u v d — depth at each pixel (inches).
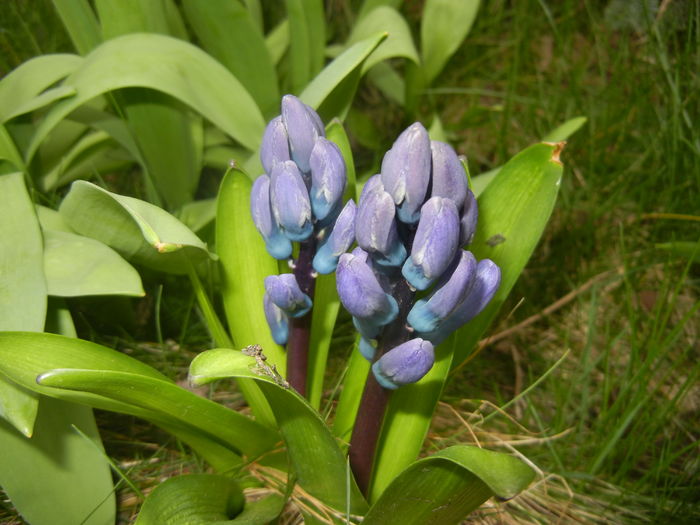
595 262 14.8
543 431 11.2
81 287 8.0
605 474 11.1
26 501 7.9
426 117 18.2
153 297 12.5
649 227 15.1
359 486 7.9
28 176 10.5
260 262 9.0
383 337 6.9
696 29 15.0
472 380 12.5
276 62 15.0
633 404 10.9
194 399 7.2
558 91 17.7
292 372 8.3
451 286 6.2
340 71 9.7
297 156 7.0
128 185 15.2
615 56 17.9
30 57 16.5
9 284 7.9
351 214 6.8
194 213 12.2
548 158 8.3
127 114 11.6
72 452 8.3
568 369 12.9
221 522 7.3
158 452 10.1
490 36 19.5
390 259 6.3
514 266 8.5
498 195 8.6
